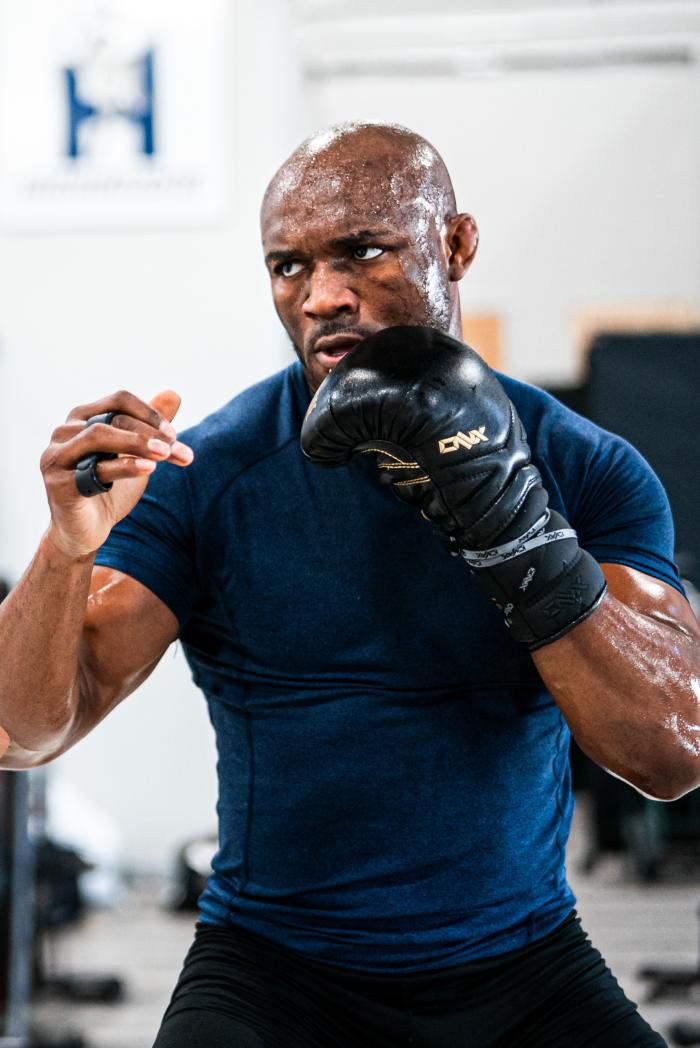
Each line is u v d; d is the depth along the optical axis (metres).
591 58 8.80
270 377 1.50
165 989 4.00
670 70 9.07
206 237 5.68
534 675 1.38
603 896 5.25
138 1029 3.60
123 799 5.61
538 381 7.30
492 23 8.16
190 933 4.73
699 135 8.91
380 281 1.28
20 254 5.71
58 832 5.17
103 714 1.39
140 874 5.59
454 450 1.20
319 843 1.38
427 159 1.31
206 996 1.33
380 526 1.37
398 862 1.36
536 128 9.21
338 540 1.38
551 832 1.43
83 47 5.66
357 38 8.28
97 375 5.70
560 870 1.45
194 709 5.61
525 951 1.38
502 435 1.22
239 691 1.42
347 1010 1.36
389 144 1.29
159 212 5.68
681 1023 3.53
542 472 1.39
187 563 1.42
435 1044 1.35
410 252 1.28
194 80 5.65
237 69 5.70
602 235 9.18
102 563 1.40
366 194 1.26
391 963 1.35
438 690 1.37
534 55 8.73
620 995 1.37
